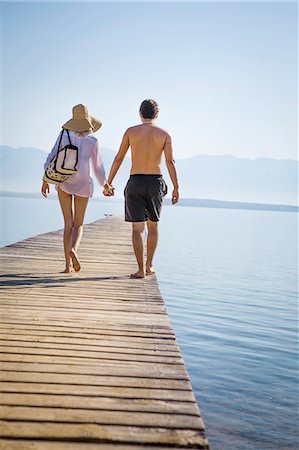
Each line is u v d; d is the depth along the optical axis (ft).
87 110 17.35
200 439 6.77
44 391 8.02
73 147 16.56
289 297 56.24
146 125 17.10
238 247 130.00
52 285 16.20
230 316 43.57
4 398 7.69
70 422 7.06
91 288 16.02
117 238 34.06
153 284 17.13
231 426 20.94
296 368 29.35
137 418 7.27
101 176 17.60
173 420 7.26
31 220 201.98
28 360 9.35
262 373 28.17
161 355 10.03
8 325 11.52
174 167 17.10
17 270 18.78
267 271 81.87
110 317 12.69
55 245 27.12
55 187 17.51
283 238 189.26
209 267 81.20
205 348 32.63
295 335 37.65
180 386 8.50
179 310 44.78
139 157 16.97
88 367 9.18
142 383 8.55
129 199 17.40
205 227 234.38
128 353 10.06
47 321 12.01
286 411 22.90
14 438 6.56
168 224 244.63
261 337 36.42
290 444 19.40
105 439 6.65
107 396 7.97
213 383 26.11
